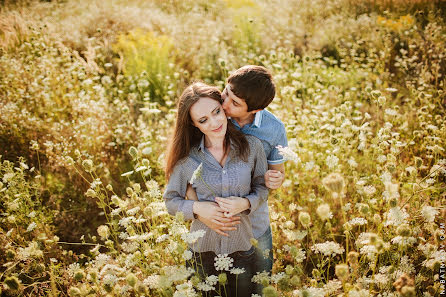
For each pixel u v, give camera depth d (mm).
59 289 2797
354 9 9555
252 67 2061
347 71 6492
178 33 8461
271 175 2209
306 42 8055
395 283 1771
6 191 3496
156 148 4367
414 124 4395
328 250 2090
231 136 2156
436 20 7898
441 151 3686
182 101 2041
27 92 5449
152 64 6559
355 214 3123
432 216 2152
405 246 2447
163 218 3127
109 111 5168
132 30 8367
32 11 9922
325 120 4113
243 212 2221
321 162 3676
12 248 3018
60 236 3725
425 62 6051
